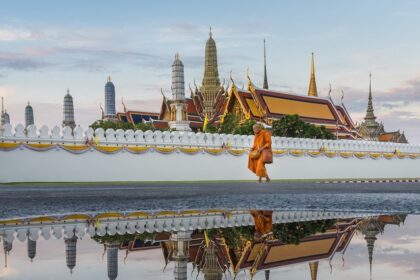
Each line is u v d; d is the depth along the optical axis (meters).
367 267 3.43
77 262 3.86
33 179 30.86
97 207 11.10
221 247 4.78
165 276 3.31
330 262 3.71
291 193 18.52
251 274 3.37
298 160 44.31
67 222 7.59
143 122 82.06
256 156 25.91
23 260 3.93
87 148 33.25
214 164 39.22
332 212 9.36
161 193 18.22
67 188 23.61
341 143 47.69
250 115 65.25
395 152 52.41
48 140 31.53
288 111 69.19
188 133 38.19
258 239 5.32
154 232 6.12
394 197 15.58
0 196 16.03
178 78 62.50
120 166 34.75
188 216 8.59
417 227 6.37
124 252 4.44
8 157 29.86
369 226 6.56
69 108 95.50
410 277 3.04
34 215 9.04
